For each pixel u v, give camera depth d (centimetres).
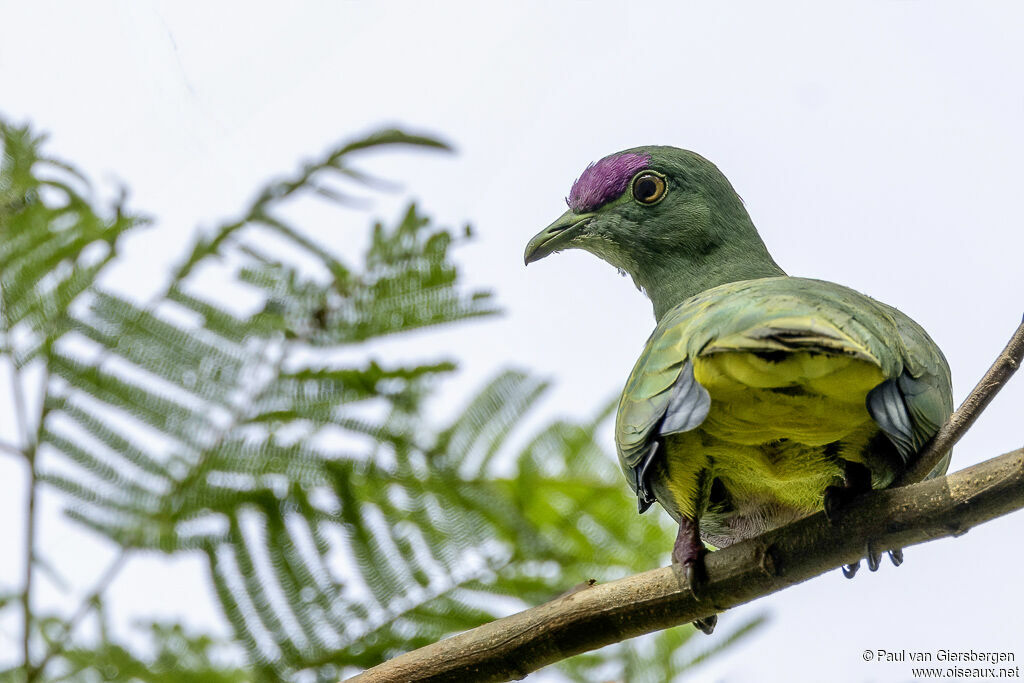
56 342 1025
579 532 1064
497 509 1046
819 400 946
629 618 993
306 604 988
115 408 1015
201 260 1069
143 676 965
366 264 1076
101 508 989
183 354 1035
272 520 999
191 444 1012
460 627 1011
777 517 1147
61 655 966
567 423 1097
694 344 977
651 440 1007
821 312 955
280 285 1071
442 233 1084
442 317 1068
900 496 970
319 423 1034
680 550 1020
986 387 984
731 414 984
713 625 1119
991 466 942
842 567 1068
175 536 987
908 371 1002
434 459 1043
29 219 1064
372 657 991
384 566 1011
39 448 999
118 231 1062
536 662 987
